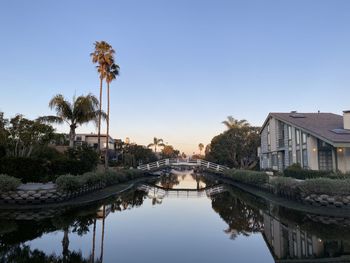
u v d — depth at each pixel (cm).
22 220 1298
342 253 853
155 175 5772
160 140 10481
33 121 2266
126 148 6256
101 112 2927
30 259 773
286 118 3114
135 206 1819
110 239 1006
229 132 4953
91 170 2609
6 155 2172
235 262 780
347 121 2520
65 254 824
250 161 5056
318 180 1622
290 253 859
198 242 980
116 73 3231
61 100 2623
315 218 1382
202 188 3288
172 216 1473
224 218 1421
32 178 1967
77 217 1390
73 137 2702
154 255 833
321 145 2591
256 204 1902
